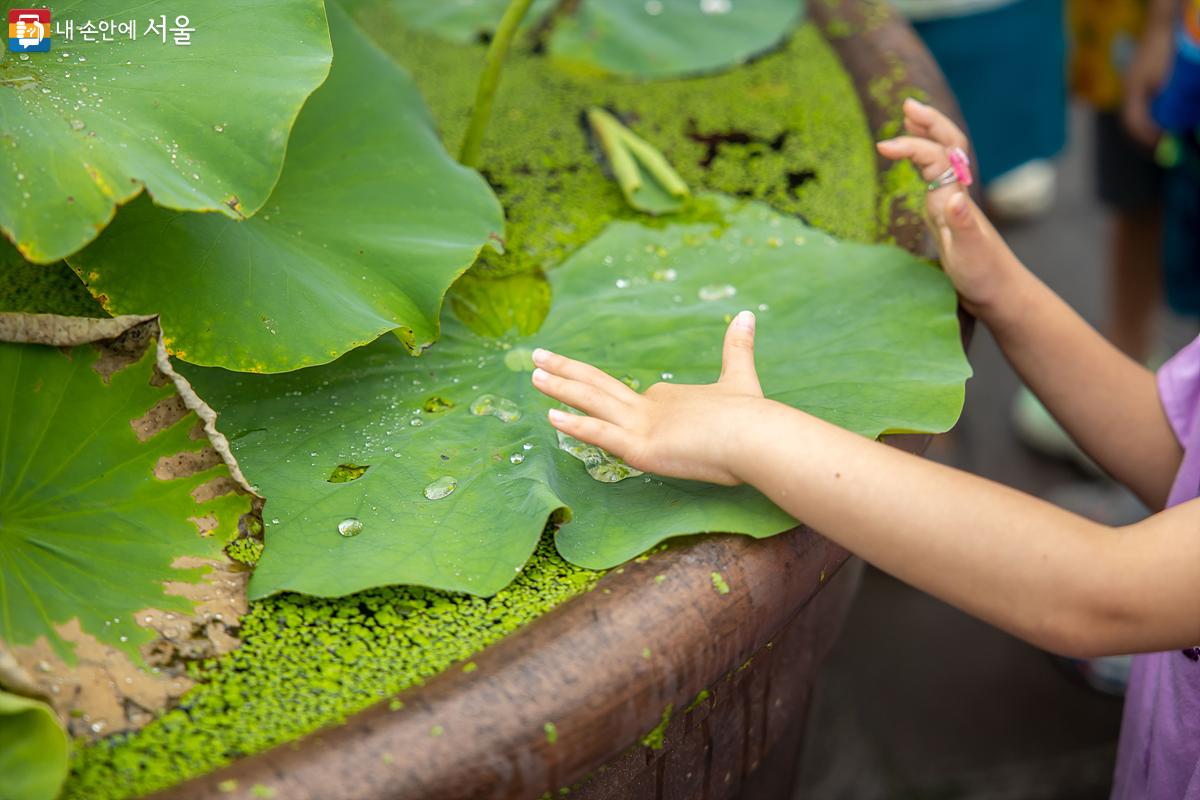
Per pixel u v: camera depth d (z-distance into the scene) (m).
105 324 1.24
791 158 1.67
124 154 1.23
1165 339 3.04
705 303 1.45
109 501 1.23
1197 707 1.36
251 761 1.10
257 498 1.25
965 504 1.20
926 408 1.32
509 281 1.49
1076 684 2.24
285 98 1.29
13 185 1.21
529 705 1.13
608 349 1.41
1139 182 2.60
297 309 1.32
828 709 2.20
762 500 1.25
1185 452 1.40
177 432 1.25
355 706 1.17
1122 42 2.53
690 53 1.83
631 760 1.23
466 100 1.78
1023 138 2.53
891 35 1.78
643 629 1.17
